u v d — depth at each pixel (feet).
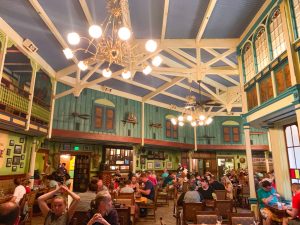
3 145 27.71
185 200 20.13
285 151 23.77
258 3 22.80
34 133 31.19
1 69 22.97
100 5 22.74
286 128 23.91
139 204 25.45
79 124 39.96
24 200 20.53
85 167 45.27
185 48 33.09
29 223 23.18
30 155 33.14
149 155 56.54
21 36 26.37
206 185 25.86
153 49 17.02
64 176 36.04
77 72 34.76
